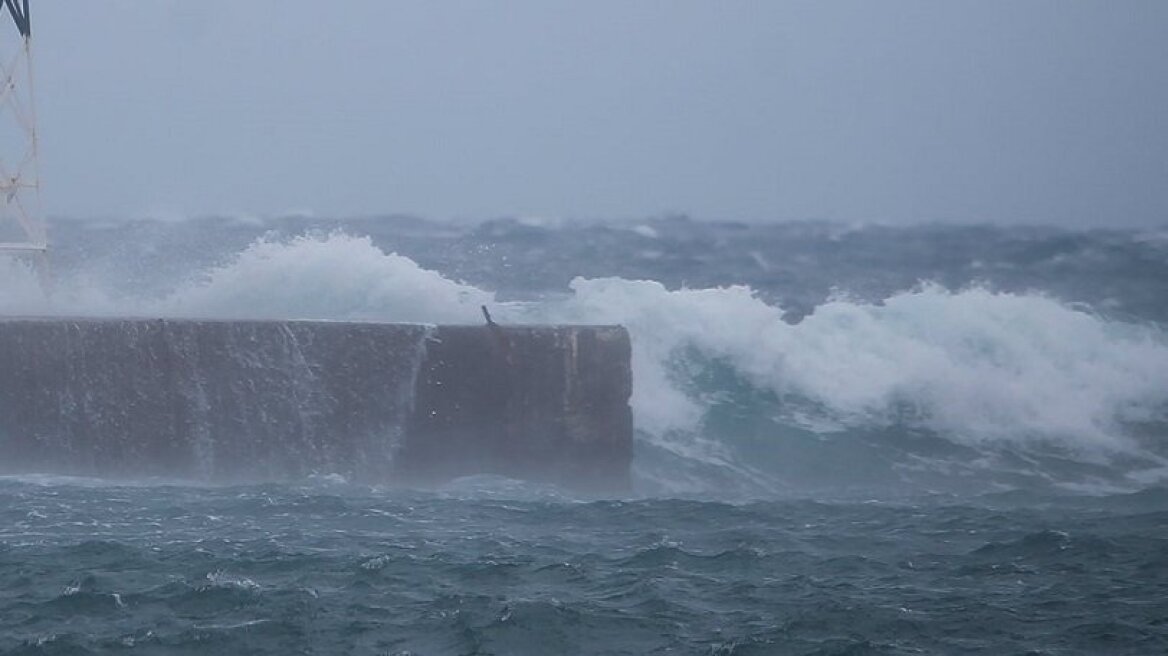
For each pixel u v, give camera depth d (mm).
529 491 62469
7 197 73312
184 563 45188
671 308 77438
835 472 73312
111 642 37625
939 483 71312
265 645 37625
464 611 40219
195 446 62625
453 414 64500
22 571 44062
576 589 43094
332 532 51062
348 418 63656
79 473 62031
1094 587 43906
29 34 72375
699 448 74375
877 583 44281
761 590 43219
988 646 37875
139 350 62500
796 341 77500
